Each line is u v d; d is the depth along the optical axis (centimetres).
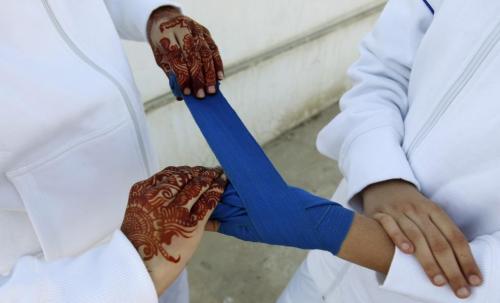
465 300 52
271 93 209
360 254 55
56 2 65
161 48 70
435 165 61
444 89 59
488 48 53
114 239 48
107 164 75
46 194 69
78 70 67
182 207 49
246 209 52
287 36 191
